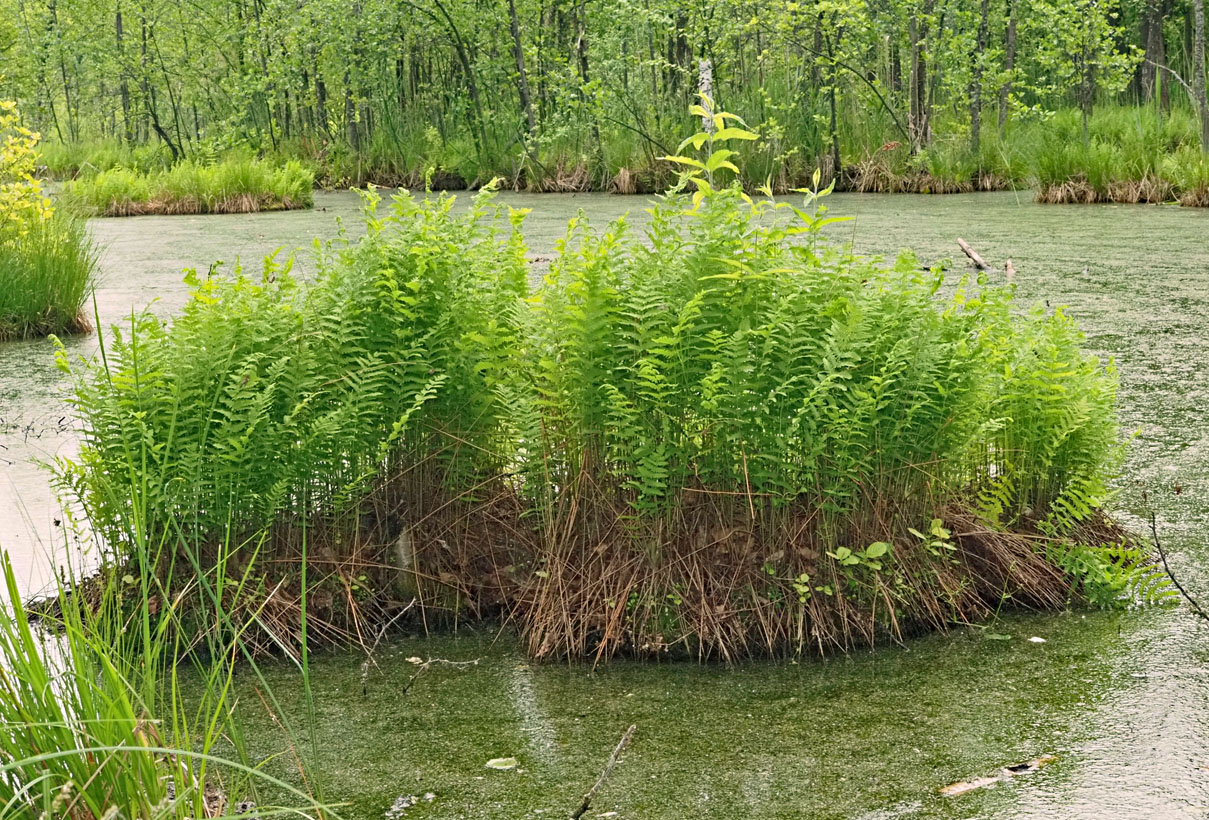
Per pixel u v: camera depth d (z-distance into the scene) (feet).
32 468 18.66
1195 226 43.80
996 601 13.58
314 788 9.78
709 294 13.05
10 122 33.78
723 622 12.39
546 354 13.03
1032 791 9.44
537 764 10.16
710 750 10.31
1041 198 54.65
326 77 83.87
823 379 12.34
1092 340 25.72
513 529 13.82
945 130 67.36
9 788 7.63
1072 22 65.98
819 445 12.29
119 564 13.03
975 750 10.18
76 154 90.38
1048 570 13.84
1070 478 14.40
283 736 10.74
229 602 12.61
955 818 9.07
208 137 91.81
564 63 73.00
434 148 77.10
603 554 12.78
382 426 13.50
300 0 84.69
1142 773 9.66
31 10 111.34
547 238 41.75
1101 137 63.72
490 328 13.46
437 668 12.23
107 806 7.47
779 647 12.42
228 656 12.35
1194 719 10.62
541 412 13.05
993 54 63.46
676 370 12.59
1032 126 66.64
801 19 63.98
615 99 68.03
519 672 12.09
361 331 13.74
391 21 76.84
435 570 13.57
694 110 13.70
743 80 72.02
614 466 12.89
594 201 59.41
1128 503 16.37
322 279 14.73
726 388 12.47
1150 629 12.77
